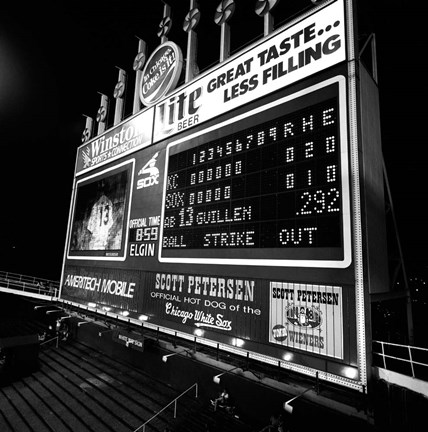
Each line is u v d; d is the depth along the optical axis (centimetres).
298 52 1213
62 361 1841
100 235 2052
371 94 1221
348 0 1109
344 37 1095
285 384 1041
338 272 967
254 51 1373
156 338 1522
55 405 1399
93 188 2233
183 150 1599
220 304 1270
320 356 961
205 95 1547
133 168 1906
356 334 903
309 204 1068
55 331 2344
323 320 973
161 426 1158
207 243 1374
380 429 835
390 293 1188
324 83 1114
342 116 1043
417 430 774
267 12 1418
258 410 1079
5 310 3166
